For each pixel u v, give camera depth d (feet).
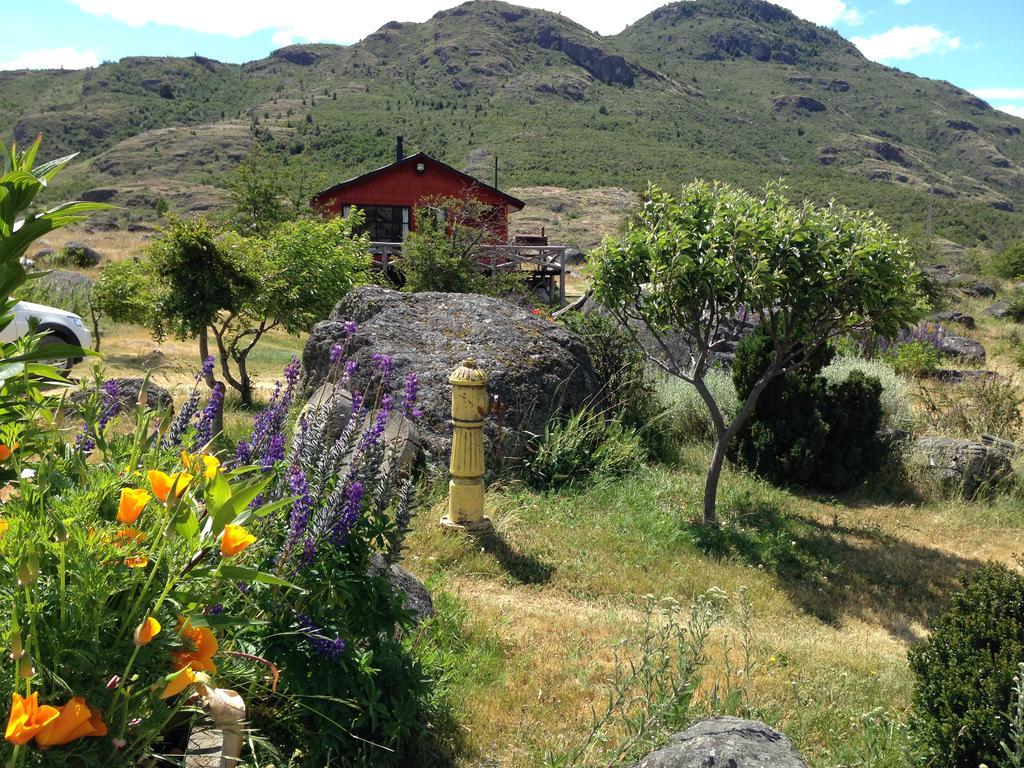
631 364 39.45
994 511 34.94
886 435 38.93
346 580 11.51
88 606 7.04
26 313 41.68
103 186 510.58
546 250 87.20
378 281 72.33
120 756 6.73
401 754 12.10
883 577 26.84
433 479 28.32
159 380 42.63
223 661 9.53
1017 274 157.69
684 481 33.99
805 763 9.58
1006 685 13.24
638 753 11.79
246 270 42.29
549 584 22.48
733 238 27.27
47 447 9.22
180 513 7.32
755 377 36.35
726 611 22.41
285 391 13.69
